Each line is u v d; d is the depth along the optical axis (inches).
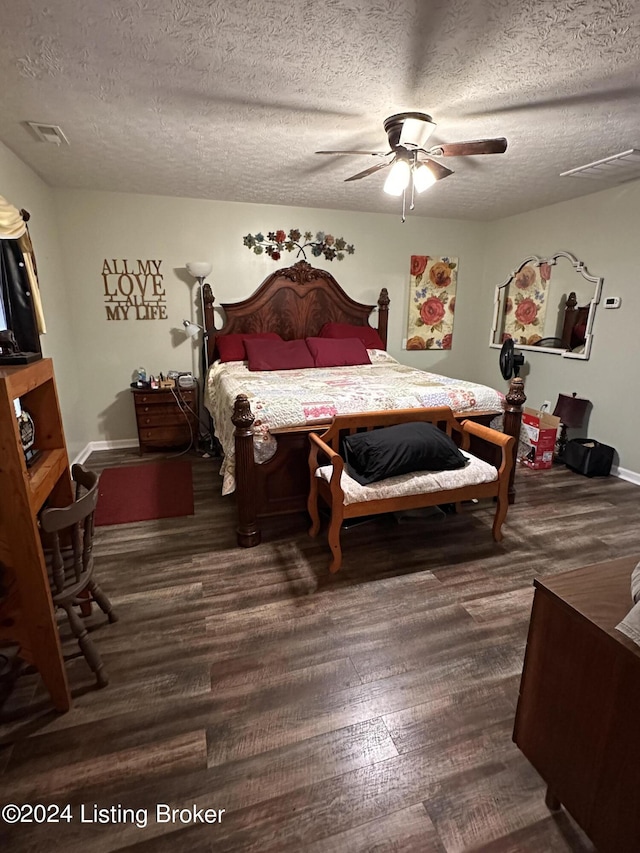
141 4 57.5
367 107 87.6
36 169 127.8
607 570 45.7
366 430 109.3
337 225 180.7
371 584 88.2
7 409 49.8
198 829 46.7
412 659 69.7
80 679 65.8
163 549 100.8
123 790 50.4
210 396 159.8
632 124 95.4
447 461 95.8
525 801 49.8
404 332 202.7
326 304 184.7
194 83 78.4
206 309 169.3
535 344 179.6
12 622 55.9
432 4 57.8
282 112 90.1
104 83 78.2
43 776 51.8
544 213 170.9
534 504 124.1
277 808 48.8
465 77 76.3
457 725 58.7
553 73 74.7
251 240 171.6
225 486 106.0
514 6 58.0
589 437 156.9
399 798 49.9
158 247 163.6
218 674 66.7
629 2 57.0
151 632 75.2
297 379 141.1
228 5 57.9
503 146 85.2
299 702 61.9
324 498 99.4
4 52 68.4
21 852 44.6
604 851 39.9
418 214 186.5
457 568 93.8
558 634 42.4
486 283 205.6
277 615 79.4
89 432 171.6
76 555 61.9
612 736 37.6
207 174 132.6
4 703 61.7
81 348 164.2
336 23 61.5
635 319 138.4
